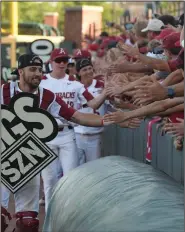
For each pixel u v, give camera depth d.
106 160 4.22
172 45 5.14
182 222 2.75
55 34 23.52
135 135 7.20
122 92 5.57
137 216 2.88
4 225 5.49
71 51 19.48
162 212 2.89
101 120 5.44
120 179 3.56
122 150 7.94
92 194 3.48
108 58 7.51
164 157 5.83
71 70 8.81
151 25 7.11
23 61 5.34
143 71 5.76
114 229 2.85
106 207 3.18
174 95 4.52
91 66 7.67
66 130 6.69
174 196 3.16
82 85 7.05
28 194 5.49
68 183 4.06
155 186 3.33
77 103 7.08
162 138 5.89
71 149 6.71
